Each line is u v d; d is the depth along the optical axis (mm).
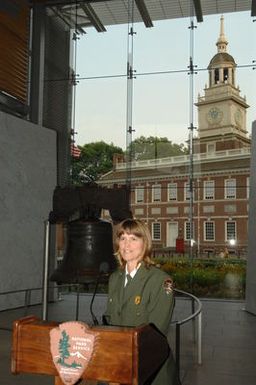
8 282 10047
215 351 6383
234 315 9578
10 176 10289
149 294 2158
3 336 7066
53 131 11898
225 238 13383
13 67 11523
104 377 1521
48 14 13148
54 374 1581
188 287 12172
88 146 12867
